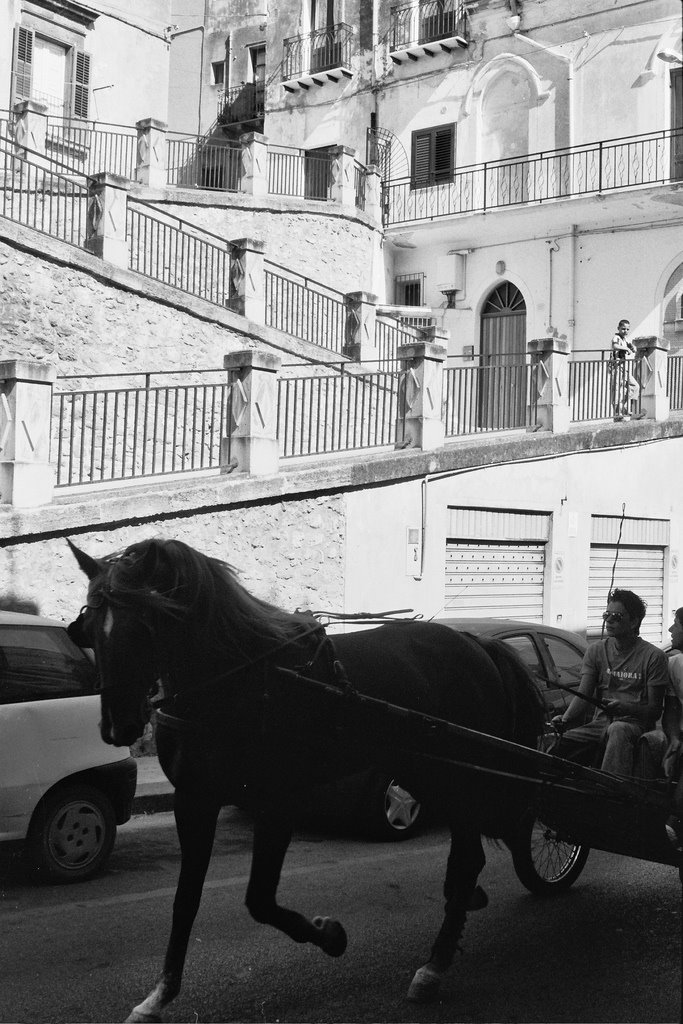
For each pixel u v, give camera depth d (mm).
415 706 5477
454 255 28219
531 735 6227
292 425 14312
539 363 17266
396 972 5613
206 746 4809
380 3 30109
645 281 25688
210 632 4805
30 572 10992
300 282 24875
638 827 6148
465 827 5621
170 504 11922
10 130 21203
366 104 30250
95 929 6250
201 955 5824
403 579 14539
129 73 28766
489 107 28203
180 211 22922
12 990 5262
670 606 19469
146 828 9070
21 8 25641
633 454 18469
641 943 6129
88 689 7566
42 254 15859
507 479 16062
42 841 7184
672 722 6676
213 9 34875
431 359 15102
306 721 4988
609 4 26125
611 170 25969
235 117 34125
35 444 11148
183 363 17734
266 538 13039
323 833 9008
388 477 14227
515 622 9688
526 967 5719
